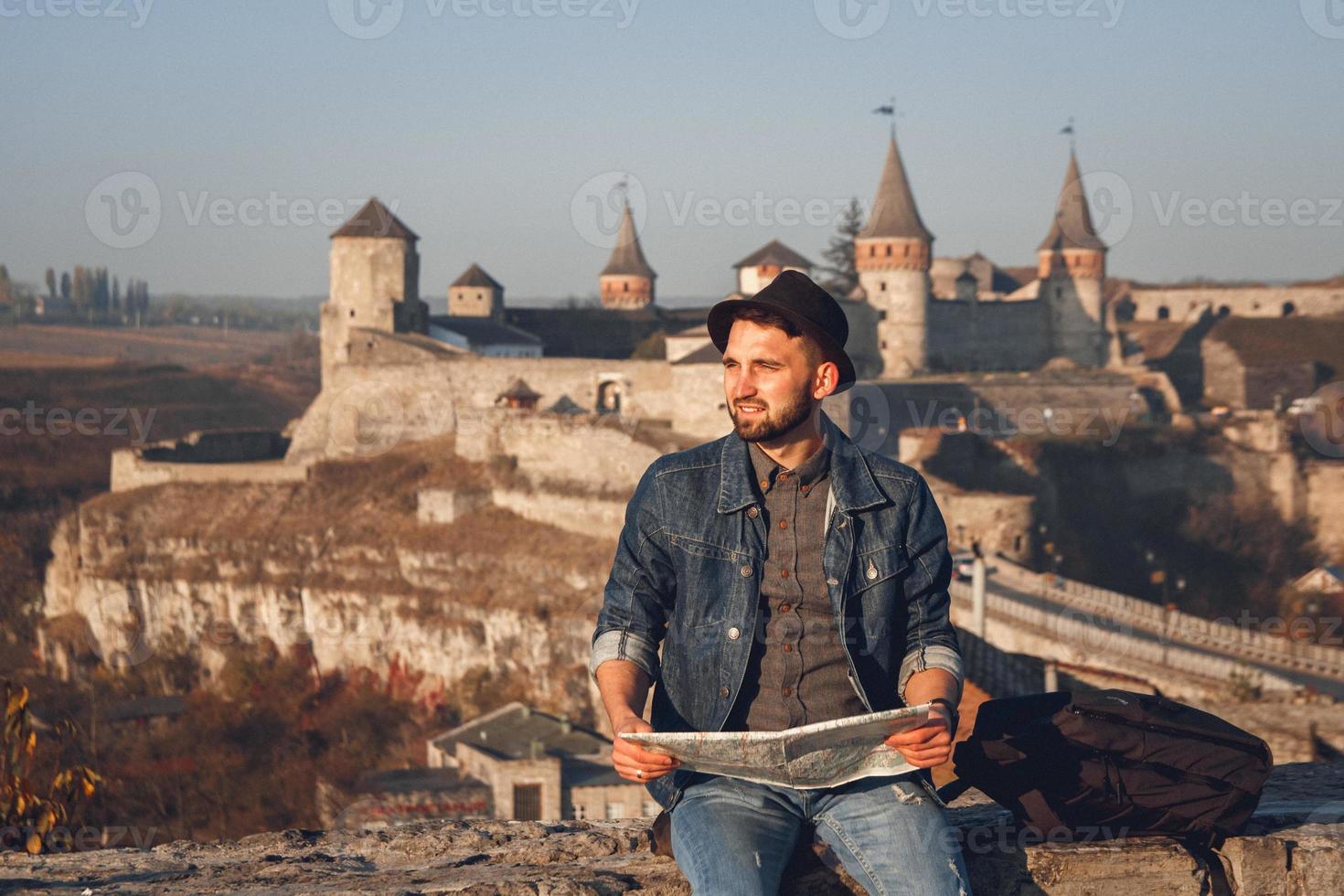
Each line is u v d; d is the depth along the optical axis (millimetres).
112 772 52688
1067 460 81500
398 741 62062
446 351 92438
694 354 77312
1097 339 111000
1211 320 128625
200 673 78438
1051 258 110938
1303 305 134125
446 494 75625
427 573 73062
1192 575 79438
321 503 82562
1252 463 85500
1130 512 81875
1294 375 115062
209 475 87125
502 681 65938
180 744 59062
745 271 106750
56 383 136750
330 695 70438
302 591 76875
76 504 102250
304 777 55438
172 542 83562
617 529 68938
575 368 86438
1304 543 83375
